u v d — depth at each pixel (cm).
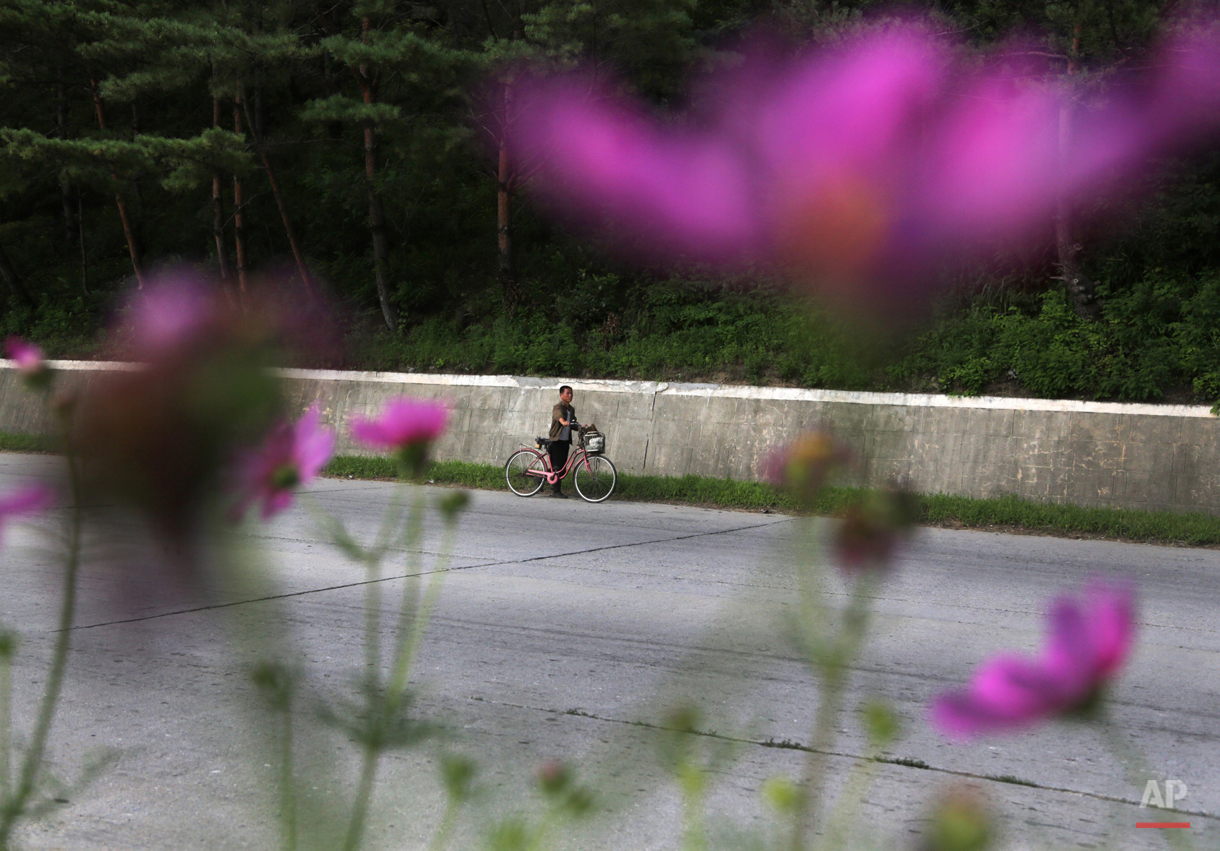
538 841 108
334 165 2439
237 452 47
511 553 887
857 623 85
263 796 320
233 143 1884
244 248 2192
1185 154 1578
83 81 2302
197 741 367
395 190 2136
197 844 287
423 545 902
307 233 2514
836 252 73
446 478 1612
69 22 2080
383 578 730
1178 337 1420
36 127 2673
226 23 1953
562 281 2069
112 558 46
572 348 1816
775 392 1574
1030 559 948
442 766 114
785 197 80
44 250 2806
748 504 1360
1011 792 339
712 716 405
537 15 1825
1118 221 1554
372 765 108
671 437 1644
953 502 1273
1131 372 1378
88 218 2866
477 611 626
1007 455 1406
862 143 80
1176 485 1300
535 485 1483
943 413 1459
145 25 1872
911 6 1327
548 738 381
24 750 350
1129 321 1468
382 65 1817
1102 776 358
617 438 1689
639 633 573
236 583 49
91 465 45
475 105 2042
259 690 111
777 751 366
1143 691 480
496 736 380
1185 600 753
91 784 328
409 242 2369
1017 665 61
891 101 93
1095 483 1347
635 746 369
